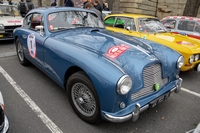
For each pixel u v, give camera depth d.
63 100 3.25
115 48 2.67
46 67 3.33
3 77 4.06
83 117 2.64
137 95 2.34
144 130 2.62
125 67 2.29
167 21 6.88
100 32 3.48
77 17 3.77
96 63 2.27
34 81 3.93
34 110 2.93
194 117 2.99
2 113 1.88
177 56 3.01
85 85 2.40
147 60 2.48
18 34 4.42
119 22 5.72
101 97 2.18
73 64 2.52
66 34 3.24
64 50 2.73
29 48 3.91
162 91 2.66
